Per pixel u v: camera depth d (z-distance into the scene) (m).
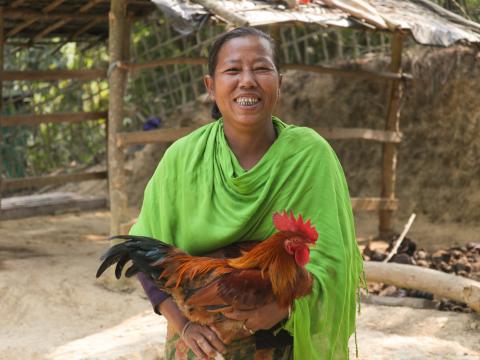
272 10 6.14
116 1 6.30
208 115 10.56
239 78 2.56
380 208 8.32
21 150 11.52
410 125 9.49
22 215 8.91
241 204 2.59
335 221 2.58
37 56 11.74
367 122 9.77
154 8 8.41
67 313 5.67
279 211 2.58
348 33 10.26
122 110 6.44
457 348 4.72
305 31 10.24
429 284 5.48
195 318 2.49
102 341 4.95
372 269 5.75
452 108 9.11
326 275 2.53
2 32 8.04
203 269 2.42
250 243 2.63
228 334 2.50
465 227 8.77
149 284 2.64
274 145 2.60
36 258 7.08
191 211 2.68
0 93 8.40
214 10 5.72
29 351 4.76
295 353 2.54
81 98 11.84
